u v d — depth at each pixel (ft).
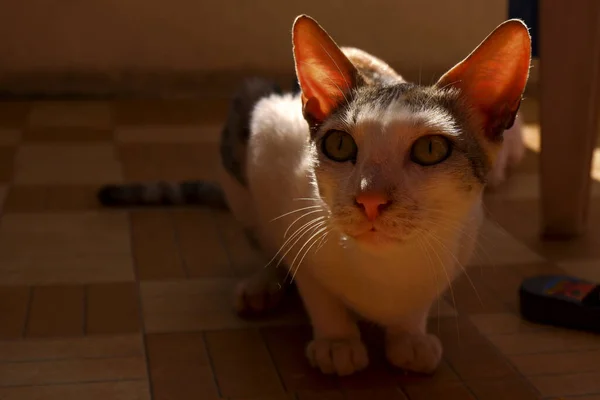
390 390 1.71
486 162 1.57
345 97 1.61
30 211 2.57
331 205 1.56
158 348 1.83
